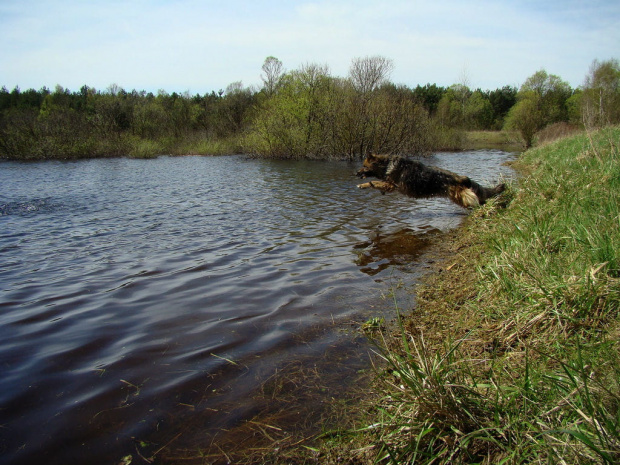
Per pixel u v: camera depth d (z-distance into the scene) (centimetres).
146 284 531
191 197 1227
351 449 250
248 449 253
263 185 1484
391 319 424
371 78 2648
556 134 2941
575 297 324
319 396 303
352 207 1045
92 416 283
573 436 194
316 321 424
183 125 4156
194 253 664
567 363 263
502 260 446
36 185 1544
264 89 4178
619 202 461
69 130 3116
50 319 432
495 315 376
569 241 431
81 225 869
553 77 4188
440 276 536
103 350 370
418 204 1080
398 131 2681
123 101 3866
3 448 253
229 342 382
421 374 260
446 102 4688
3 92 5106
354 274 562
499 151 3322
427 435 236
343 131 2625
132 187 1468
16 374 332
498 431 221
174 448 254
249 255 651
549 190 659
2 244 724
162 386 316
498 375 281
